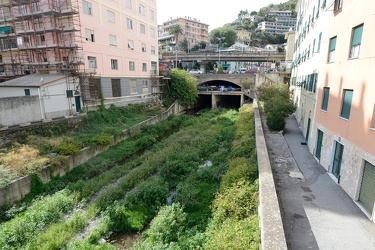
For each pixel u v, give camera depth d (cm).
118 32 2769
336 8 1139
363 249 629
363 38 858
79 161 1562
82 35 2294
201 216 923
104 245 824
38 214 982
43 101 1858
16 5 2336
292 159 1299
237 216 780
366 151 813
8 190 1087
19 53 2505
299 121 2128
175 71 3659
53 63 2239
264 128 1967
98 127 2116
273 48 8662
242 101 3822
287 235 678
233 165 1144
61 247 834
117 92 2823
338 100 1056
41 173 1266
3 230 870
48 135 1723
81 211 1065
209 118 3081
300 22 2562
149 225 959
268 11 13275
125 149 1869
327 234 685
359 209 822
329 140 1138
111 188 1205
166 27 10562
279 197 894
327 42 1238
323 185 999
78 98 2250
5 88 1930
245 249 599
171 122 2844
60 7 2183
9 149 1412
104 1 2528
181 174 1324
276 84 2634
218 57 5088
